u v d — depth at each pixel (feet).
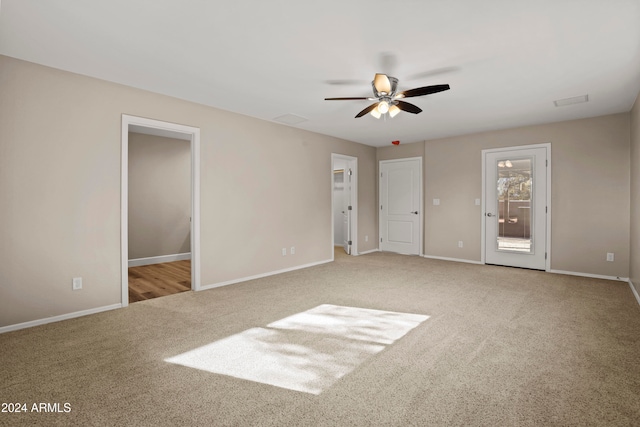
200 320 10.30
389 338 8.95
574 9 7.15
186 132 13.41
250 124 15.58
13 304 9.51
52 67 10.09
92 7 7.08
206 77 10.97
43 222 9.97
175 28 7.98
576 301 12.03
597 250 15.62
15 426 5.42
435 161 21.01
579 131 15.98
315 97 12.96
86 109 10.75
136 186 19.40
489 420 5.59
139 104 11.94
